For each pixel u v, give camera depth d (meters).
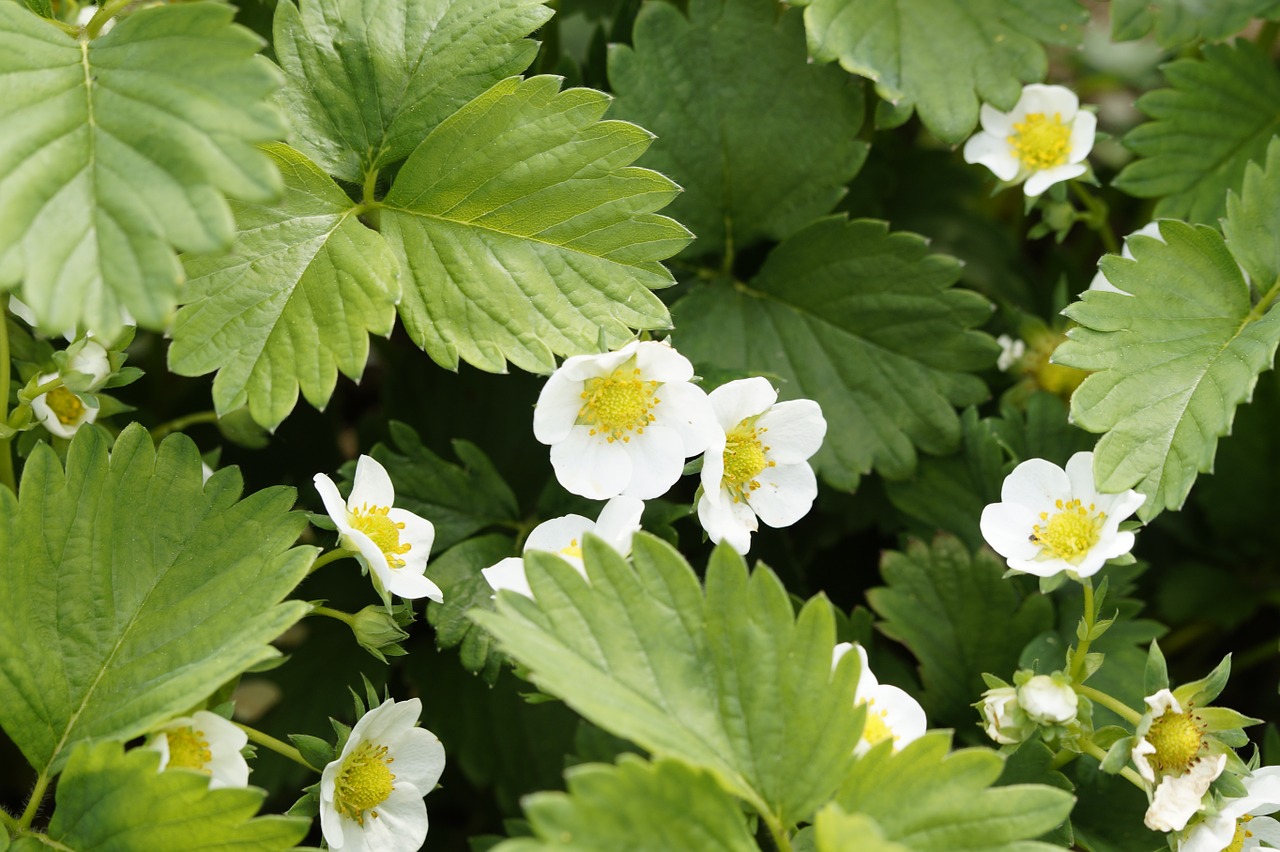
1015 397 0.68
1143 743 0.59
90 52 0.58
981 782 0.57
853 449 0.66
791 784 0.57
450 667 0.67
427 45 0.62
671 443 0.61
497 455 0.69
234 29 0.58
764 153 0.67
